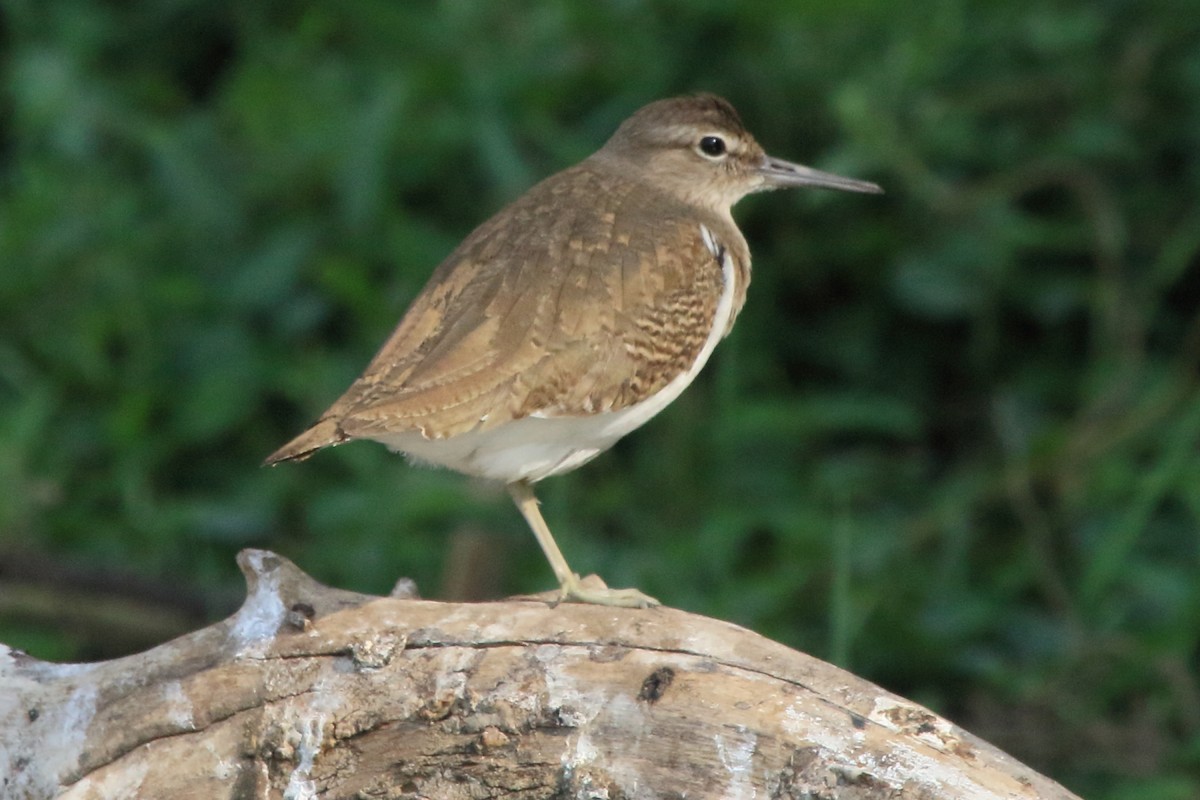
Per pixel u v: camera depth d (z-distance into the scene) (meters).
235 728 8.28
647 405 9.73
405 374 9.02
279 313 14.73
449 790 8.25
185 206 15.28
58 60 16.34
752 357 14.66
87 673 8.49
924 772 7.86
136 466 14.20
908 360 14.82
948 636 12.88
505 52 15.41
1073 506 13.67
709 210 11.27
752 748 8.02
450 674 8.24
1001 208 14.53
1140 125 14.77
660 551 13.54
